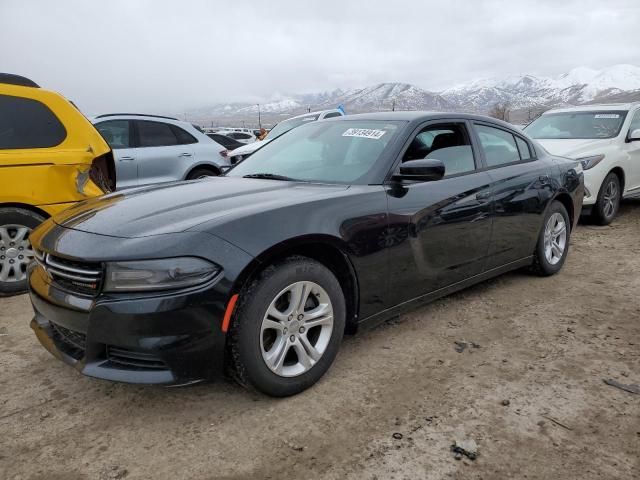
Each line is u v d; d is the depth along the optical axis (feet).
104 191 16.30
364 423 8.34
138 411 8.82
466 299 13.98
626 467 7.27
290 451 7.67
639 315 12.78
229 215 8.54
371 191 10.26
